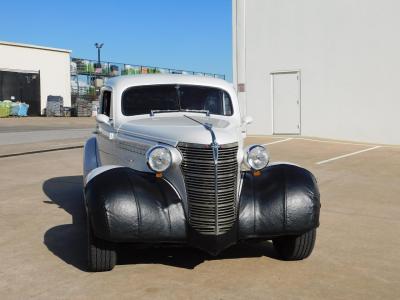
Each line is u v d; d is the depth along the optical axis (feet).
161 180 16.96
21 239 21.15
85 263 18.08
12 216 25.13
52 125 98.73
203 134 16.47
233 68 67.67
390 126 56.95
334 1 59.67
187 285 16.06
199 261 18.42
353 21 58.59
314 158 45.55
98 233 15.74
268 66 64.95
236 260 18.61
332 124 60.95
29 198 29.50
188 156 16.37
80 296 15.14
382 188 32.71
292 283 16.31
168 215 16.28
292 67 63.26
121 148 20.21
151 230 15.93
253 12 65.57
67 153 50.49
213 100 21.71
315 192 17.37
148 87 21.49
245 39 66.44
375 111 57.88
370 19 57.41
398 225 23.77
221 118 21.12
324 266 18.02
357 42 58.49
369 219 24.90
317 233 22.38
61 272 17.16
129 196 15.99
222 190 16.24
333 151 49.98
